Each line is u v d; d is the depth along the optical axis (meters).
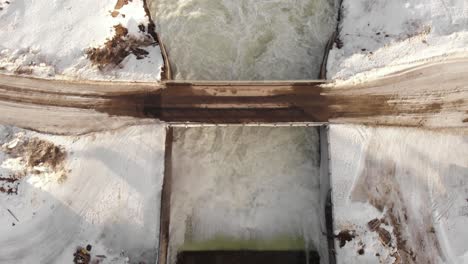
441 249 14.55
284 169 16.06
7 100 15.80
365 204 14.77
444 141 15.31
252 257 15.44
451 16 15.88
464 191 14.99
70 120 15.62
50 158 15.20
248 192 15.95
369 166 15.06
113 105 15.65
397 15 16.11
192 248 15.53
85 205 14.95
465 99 15.48
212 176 16.02
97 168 15.20
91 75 15.93
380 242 14.52
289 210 15.81
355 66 15.65
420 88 15.55
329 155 15.10
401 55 15.68
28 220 14.84
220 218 15.79
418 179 15.05
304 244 15.54
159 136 15.30
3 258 14.62
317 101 15.46
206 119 15.39
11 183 15.05
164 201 14.92
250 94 15.54
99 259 14.54
